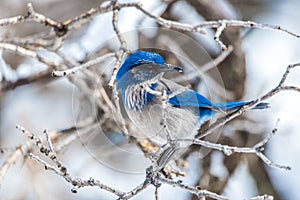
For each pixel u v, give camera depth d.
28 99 18.89
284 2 19.45
